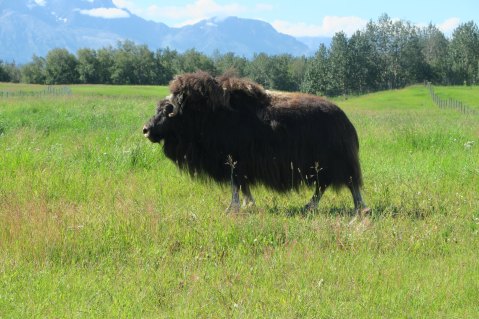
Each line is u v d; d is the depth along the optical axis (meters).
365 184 12.39
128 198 10.56
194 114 10.59
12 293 6.16
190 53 179.88
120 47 179.38
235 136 10.41
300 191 10.95
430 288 6.53
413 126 23.16
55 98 47.97
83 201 10.65
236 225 8.47
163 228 8.26
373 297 6.29
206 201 10.73
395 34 170.50
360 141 18.75
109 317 5.63
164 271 6.89
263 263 7.23
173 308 5.98
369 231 8.40
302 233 8.30
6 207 9.36
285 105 10.32
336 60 164.25
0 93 66.56
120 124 22.94
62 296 6.11
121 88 106.88
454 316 5.93
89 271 6.93
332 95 166.75
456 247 8.14
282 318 5.68
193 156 10.87
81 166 13.44
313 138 10.12
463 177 12.81
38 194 10.75
